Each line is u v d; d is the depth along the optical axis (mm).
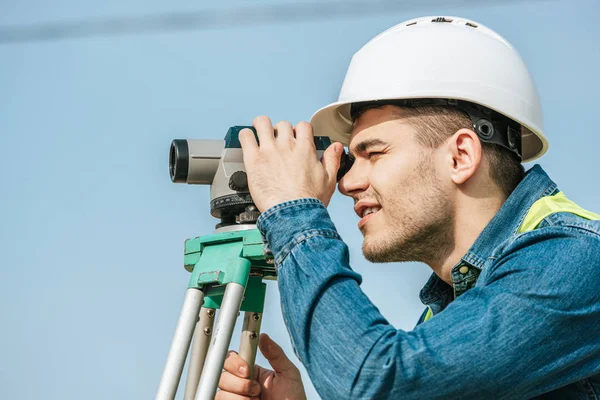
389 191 2592
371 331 2162
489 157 2637
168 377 2377
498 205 2611
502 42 2824
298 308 2232
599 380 2293
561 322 2158
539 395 2301
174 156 2750
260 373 3035
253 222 2625
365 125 2686
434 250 2621
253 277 2746
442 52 2680
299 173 2494
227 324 2361
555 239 2291
